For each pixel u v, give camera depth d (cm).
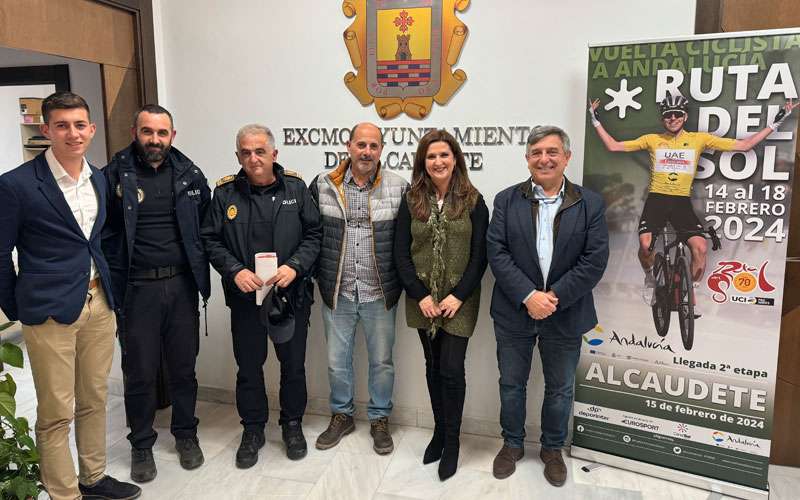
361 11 260
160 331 237
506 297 233
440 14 250
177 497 226
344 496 226
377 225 245
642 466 239
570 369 231
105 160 309
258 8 275
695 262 222
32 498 198
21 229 188
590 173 233
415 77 257
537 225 223
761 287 214
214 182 295
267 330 246
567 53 238
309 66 272
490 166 254
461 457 253
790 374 244
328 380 292
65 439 203
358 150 233
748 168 210
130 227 220
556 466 236
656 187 223
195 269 236
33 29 230
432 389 247
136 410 238
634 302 233
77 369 210
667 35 227
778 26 220
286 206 238
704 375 226
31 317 188
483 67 249
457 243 230
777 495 228
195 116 292
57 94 187
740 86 207
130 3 272
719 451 227
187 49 288
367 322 257
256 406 253
